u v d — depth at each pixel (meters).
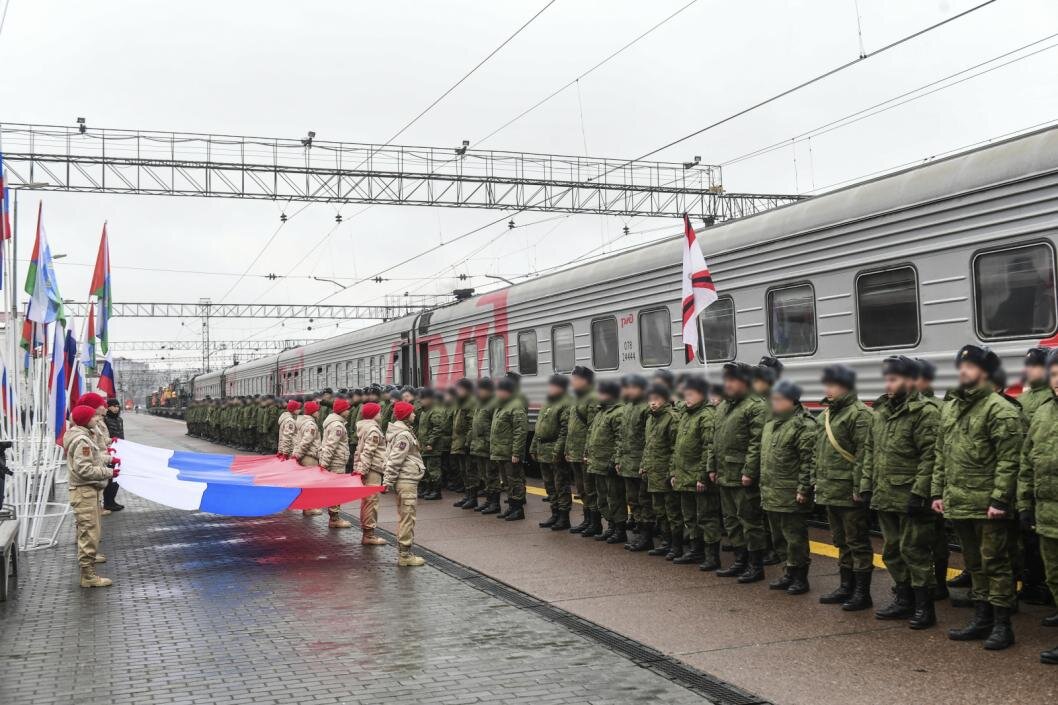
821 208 9.14
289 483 10.62
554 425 11.10
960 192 7.63
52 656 6.15
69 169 22.97
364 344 23.84
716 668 5.60
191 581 8.59
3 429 10.63
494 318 16.47
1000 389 6.82
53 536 10.85
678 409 9.02
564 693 5.23
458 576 8.55
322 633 6.62
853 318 8.70
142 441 34.75
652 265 11.87
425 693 5.27
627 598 7.45
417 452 9.21
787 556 7.43
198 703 5.18
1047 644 5.76
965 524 5.87
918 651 5.75
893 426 6.36
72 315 13.48
